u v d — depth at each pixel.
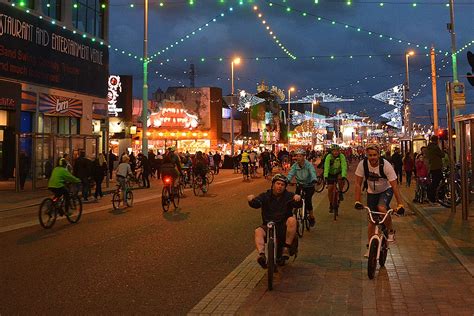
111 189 24.30
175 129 51.81
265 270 8.02
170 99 55.38
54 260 8.80
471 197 12.27
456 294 6.40
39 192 21.92
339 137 100.31
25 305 6.23
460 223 11.77
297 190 11.49
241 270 8.03
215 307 6.09
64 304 6.28
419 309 5.81
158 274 7.81
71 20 30.23
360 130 97.12
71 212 13.54
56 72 28.67
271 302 6.27
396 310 5.80
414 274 7.54
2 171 26.53
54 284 7.23
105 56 34.09
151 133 50.88
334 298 6.38
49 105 28.11
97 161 20.00
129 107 47.66
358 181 7.93
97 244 10.29
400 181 25.88
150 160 32.41
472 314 5.57
